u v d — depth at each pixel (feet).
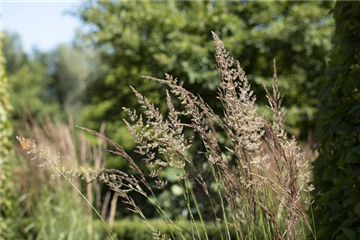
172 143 6.96
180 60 25.40
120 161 22.91
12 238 18.29
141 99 6.88
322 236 8.63
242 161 6.86
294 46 25.98
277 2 27.66
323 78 9.93
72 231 19.08
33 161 20.45
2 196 17.06
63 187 20.40
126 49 27.48
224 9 27.12
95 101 31.73
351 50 8.48
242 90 6.82
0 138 16.97
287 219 6.74
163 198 22.89
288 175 6.61
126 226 20.53
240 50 25.72
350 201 7.93
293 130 25.50
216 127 21.91
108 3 29.45
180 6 28.09
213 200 9.30
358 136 8.07
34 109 71.67
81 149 20.57
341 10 8.94
